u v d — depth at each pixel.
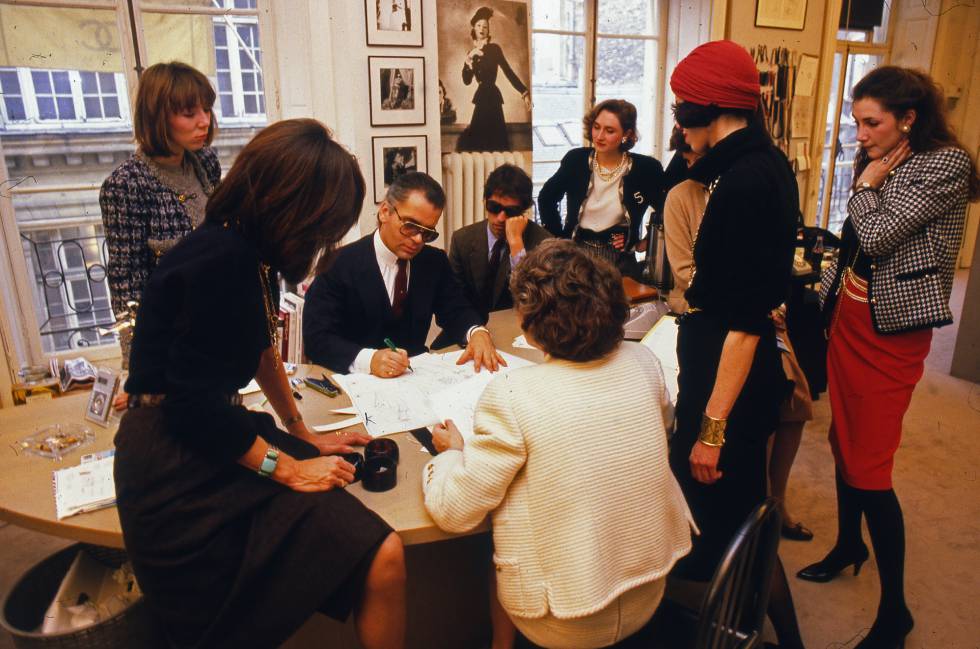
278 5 3.25
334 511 1.17
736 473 1.49
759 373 1.44
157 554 1.12
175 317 1.05
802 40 4.77
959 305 5.27
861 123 1.78
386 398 1.66
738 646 1.31
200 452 1.13
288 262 1.16
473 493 1.13
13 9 2.76
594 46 4.34
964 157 1.68
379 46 3.27
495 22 3.73
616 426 1.13
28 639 1.37
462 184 3.73
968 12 5.70
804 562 2.29
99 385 1.54
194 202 2.21
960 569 2.26
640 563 1.18
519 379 1.16
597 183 3.24
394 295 2.09
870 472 1.84
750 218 1.30
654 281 2.73
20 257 2.96
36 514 1.21
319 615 1.51
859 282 1.85
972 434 3.22
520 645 1.58
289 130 1.10
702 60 1.36
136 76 3.04
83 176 3.07
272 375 1.40
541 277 1.13
